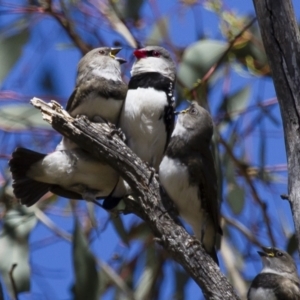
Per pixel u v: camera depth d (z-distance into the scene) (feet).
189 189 35.65
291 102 30.53
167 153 35.91
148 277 45.73
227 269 45.32
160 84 37.06
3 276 39.32
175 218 33.50
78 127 33.06
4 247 39.99
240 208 43.98
